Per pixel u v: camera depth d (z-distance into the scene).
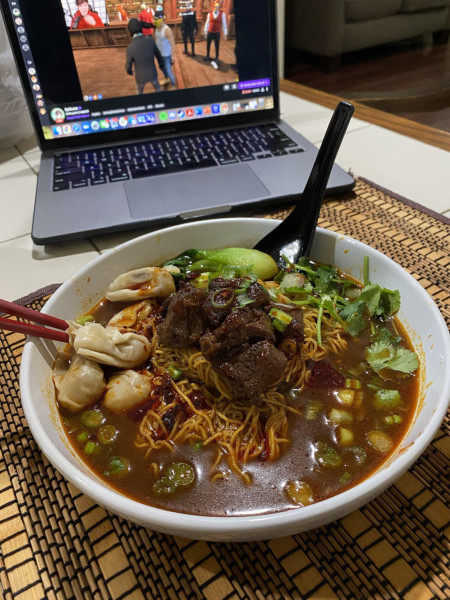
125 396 0.26
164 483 0.22
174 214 0.39
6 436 0.25
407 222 0.40
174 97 0.50
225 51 0.49
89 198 0.42
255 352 0.24
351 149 0.52
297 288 0.31
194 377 0.28
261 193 0.42
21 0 0.43
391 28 1.02
